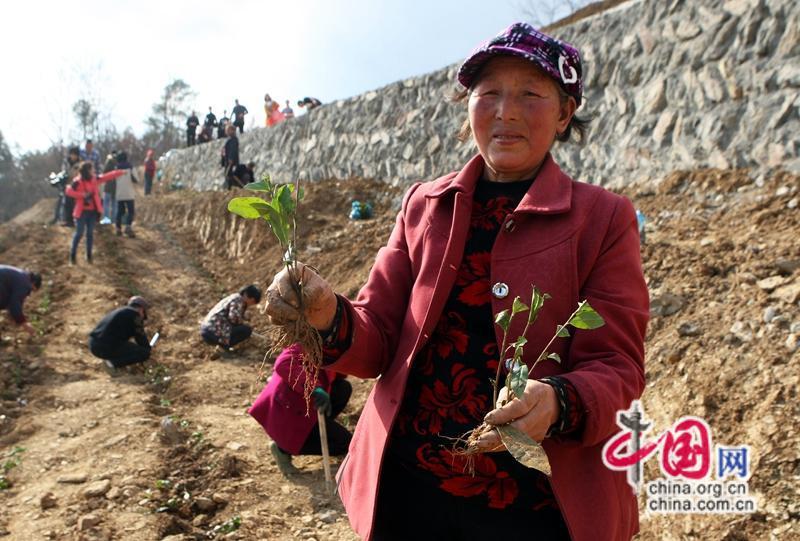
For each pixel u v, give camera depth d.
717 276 4.55
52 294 9.62
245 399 5.91
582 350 1.34
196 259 12.83
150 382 6.40
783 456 2.98
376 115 11.20
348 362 1.48
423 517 1.48
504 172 1.54
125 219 14.91
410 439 1.48
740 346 3.77
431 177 9.91
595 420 1.21
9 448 4.84
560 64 1.46
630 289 1.40
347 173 11.67
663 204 6.12
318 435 4.37
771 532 2.72
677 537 2.95
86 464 4.45
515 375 1.18
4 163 43.50
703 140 6.24
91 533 3.54
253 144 15.58
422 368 1.50
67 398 5.86
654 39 6.92
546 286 1.39
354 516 1.52
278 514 3.88
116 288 9.96
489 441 1.18
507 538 1.40
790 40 5.72
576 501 1.30
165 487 4.11
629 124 7.03
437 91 10.11
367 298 1.62
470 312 1.47
